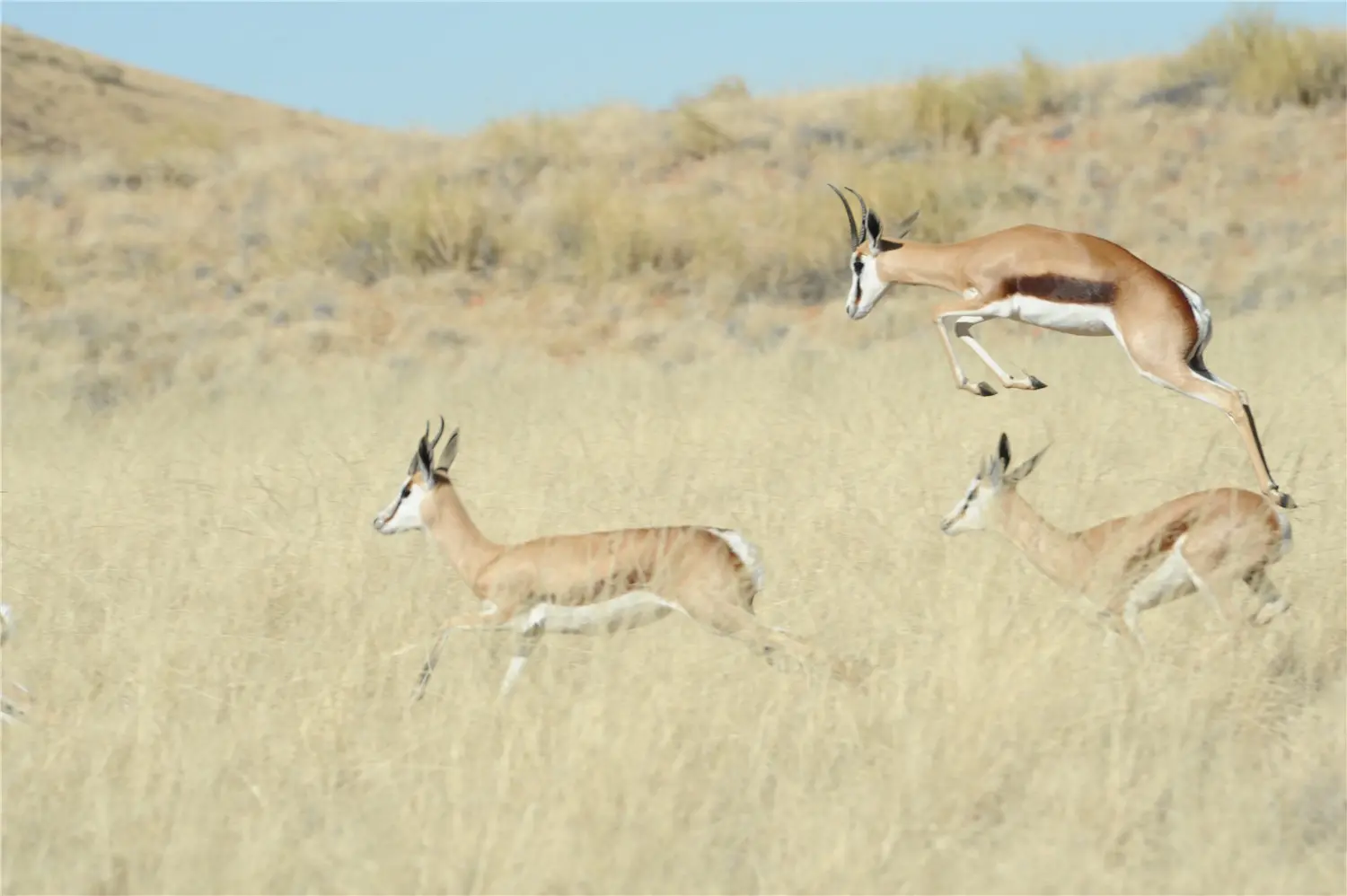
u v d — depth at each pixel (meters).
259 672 25.45
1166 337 32.56
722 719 21.97
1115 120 85.94
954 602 26.00
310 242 83.81
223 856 19.12
